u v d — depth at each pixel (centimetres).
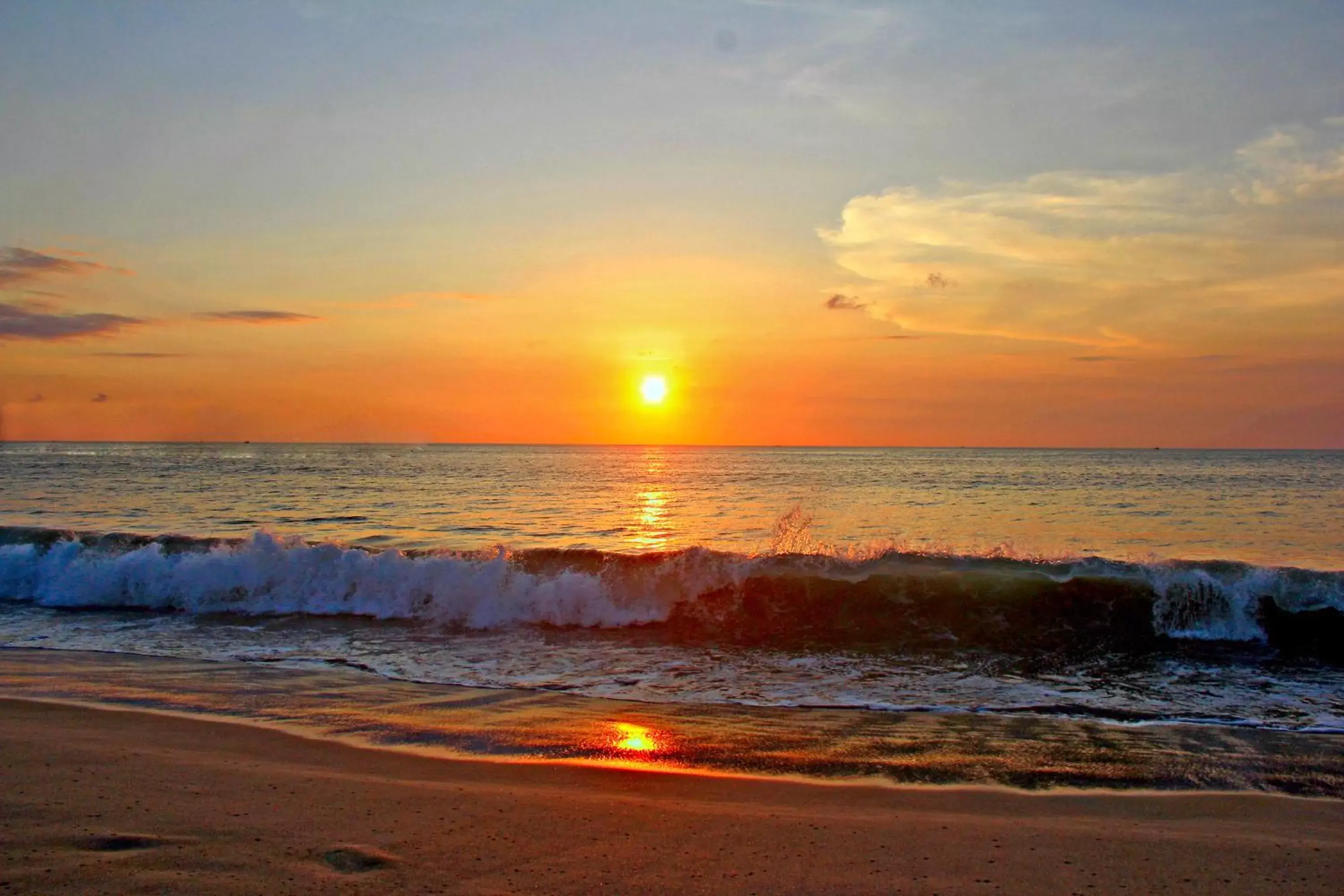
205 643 1112
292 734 703
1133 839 502
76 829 480
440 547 2072
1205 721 789
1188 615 1134
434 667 991
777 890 425
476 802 547
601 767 630
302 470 7238
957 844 489
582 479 6134
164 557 1391
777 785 595
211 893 402
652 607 1227
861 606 1200
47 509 3119
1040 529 2558
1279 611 1112
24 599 1395
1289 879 446
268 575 1350
